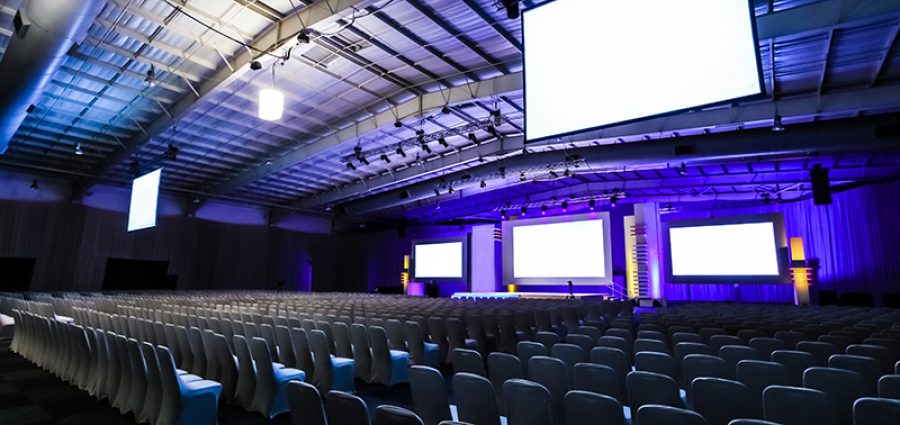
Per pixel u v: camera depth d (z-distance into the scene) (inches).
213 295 586.9
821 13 267.9
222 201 863.7
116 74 390.0
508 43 354.0
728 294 783.7
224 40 342.0
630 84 225.9
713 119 418.9
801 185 666.2
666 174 682.8
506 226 834.8
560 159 579.8
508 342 276.8
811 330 227.9
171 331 208.7
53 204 663.8
